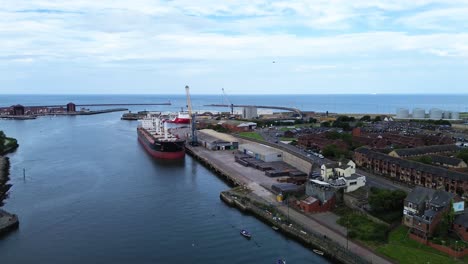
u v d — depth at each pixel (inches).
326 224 3944.4
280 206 4544.8
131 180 6058.1
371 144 7815.0
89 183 5836.6
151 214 4473.4
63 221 4259.4
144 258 3380.9
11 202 4918.8
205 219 4313.5
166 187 5649.6
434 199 3592.5
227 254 3449.8
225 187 5703.7
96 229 4030.5
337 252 3321.9
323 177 5049.2
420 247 3309.5
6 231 3976.4
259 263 3284.9
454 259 3080.7
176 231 3969.0
